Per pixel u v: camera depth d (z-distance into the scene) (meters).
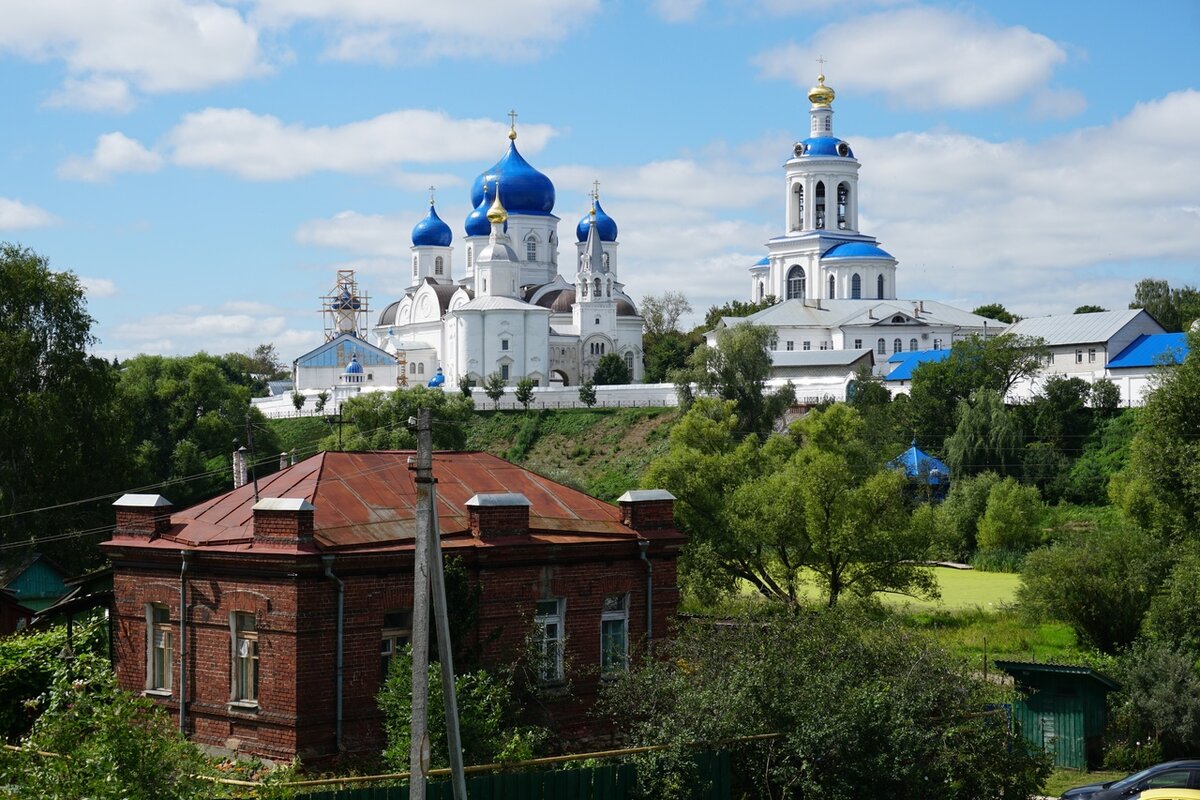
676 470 64.06
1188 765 35.34
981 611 69.31
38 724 23.78
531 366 177.38
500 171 198.50
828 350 171.00
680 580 59.00
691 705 31.31
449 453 39.44
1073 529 98.88
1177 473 71.38
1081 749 44.25
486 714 30.73
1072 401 124.38
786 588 63.78
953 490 104.06
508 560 35.00
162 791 23.02
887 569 60.59
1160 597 56.78
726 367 129.12
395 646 33.38
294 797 25.88
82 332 77.56
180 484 99.12
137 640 34.84
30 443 71.50
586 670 36.06
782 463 73.75
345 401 143.25
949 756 31.64
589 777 29.59
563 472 116.19
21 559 64.31
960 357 135.75
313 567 31.45
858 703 31.17
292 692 31.36
